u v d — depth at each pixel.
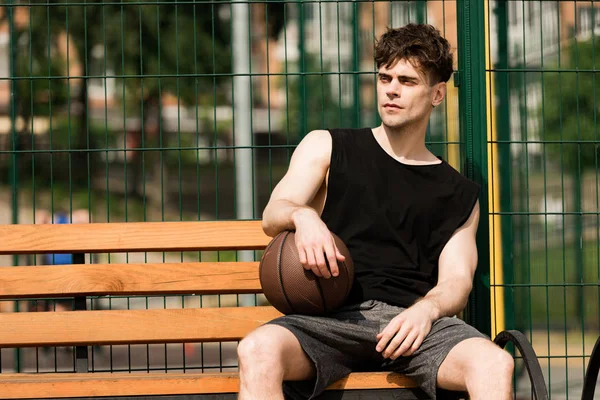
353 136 4.09
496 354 3.46
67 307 7.42
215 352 8.86
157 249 4.56
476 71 4.88
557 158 7.01
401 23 5.92
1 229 4.48
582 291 5.42
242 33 9.30
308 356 3.62
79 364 4.48
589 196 6.91
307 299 3.64
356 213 3.99
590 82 6.98
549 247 6.76
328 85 9.05
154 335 4.44
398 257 3.97
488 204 4.84
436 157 4.18
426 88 4.02
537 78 6.22
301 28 5.12
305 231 3.62
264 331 3.53
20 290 4.46
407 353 3.60
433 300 3.75
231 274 4.56
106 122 4.83
